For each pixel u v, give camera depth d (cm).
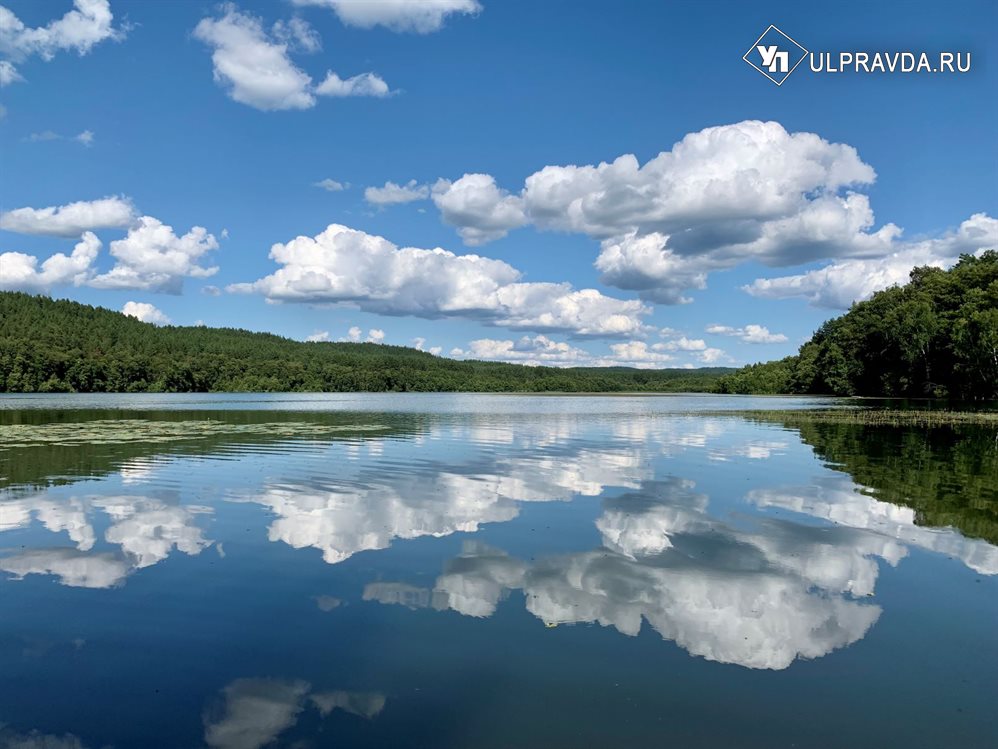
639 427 3694
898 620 838
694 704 638
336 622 821
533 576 988
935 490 1667
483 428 3603
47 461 2152
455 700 643
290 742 576
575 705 634
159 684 679
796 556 1088
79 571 1013
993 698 653
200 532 1234
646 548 1134
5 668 714
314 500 1520
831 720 612
